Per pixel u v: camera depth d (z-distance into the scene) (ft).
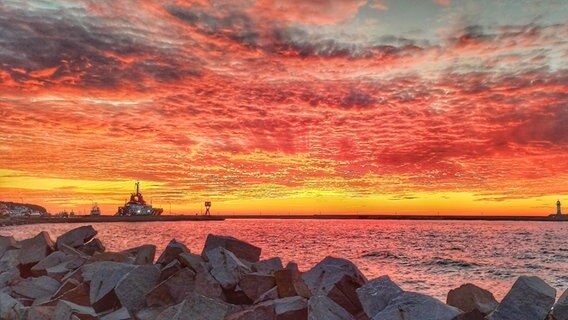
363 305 25.31
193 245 252.01
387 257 213.87
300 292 28.78
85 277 34.60
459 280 131.03
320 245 285.02
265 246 264.93
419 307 23.17
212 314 25.46
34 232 460.14
